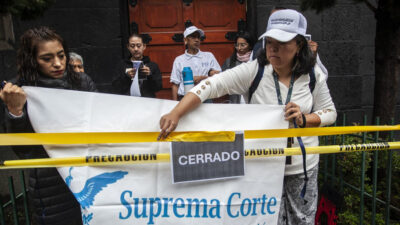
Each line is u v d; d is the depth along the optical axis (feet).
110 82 15.03
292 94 5.48
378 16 11.05
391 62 11.03
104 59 14.84
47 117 4.81
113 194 5.00
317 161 6.04
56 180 5.27
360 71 17.07
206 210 5.24
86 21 14.42
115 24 14.74
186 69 7.20
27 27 13.64
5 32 13.03
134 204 5.08
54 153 4.89
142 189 5.06
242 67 5.62
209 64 13.04
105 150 4.96
